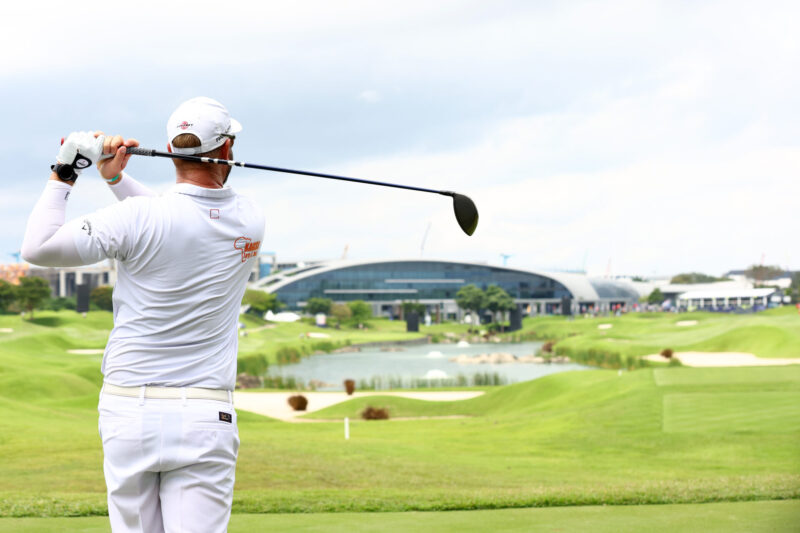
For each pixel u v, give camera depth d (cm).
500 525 726
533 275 19975
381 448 2100
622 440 2375
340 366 8056
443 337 13562
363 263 19038
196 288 279
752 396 2911
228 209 290
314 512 904
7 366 4884
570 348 8588
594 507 925
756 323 8381
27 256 268
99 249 269
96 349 7631
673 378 3547
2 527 654
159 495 286
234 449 294
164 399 277
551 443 2419
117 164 289
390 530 688
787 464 1862
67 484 1302
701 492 1136
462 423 3319
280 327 14138
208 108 293
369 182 324
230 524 729
